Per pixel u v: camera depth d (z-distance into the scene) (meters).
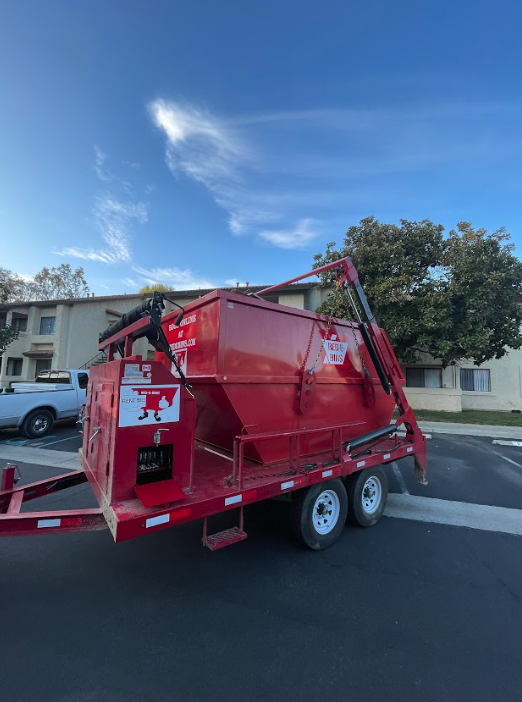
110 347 4.00
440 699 2.08
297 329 4.20
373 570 3.52
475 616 2.85
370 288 14.78
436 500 5.67
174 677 2.20
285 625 2.69
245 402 3.61
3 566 3.49
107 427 2.85
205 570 3.45
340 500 4.07
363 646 2.50
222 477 3.41
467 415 15.90
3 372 26.38
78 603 2.92
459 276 13.72
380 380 5.05
